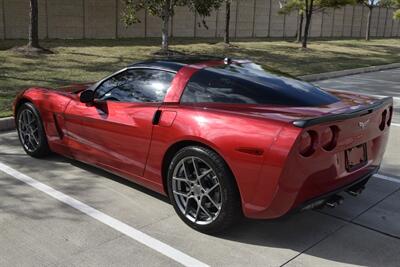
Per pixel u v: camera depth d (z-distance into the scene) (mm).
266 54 20547
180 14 26328
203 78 4133
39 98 5430
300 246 3729
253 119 3500
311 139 3383
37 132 5551
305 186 3434
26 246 3562
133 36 23812
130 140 4324
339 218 4266
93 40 20891
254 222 4086
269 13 33219
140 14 23891
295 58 19781
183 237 3795
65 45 17938
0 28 18734
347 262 3516
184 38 26031
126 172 4512
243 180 3494
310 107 3809
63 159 5641
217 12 28703
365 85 13820
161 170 4121
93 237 3742
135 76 4562
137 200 4488
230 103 3891
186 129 3797
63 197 4512
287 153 3277
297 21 35969
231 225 3773
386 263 3521
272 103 3857
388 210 4480
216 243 3721
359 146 3953
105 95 4770
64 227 3895
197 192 3836
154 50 17953
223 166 3590
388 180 5328
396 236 3959
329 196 3662
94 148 4793
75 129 4977
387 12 48156
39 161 5551
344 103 4070
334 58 21000
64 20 20688
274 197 3385
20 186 4758
